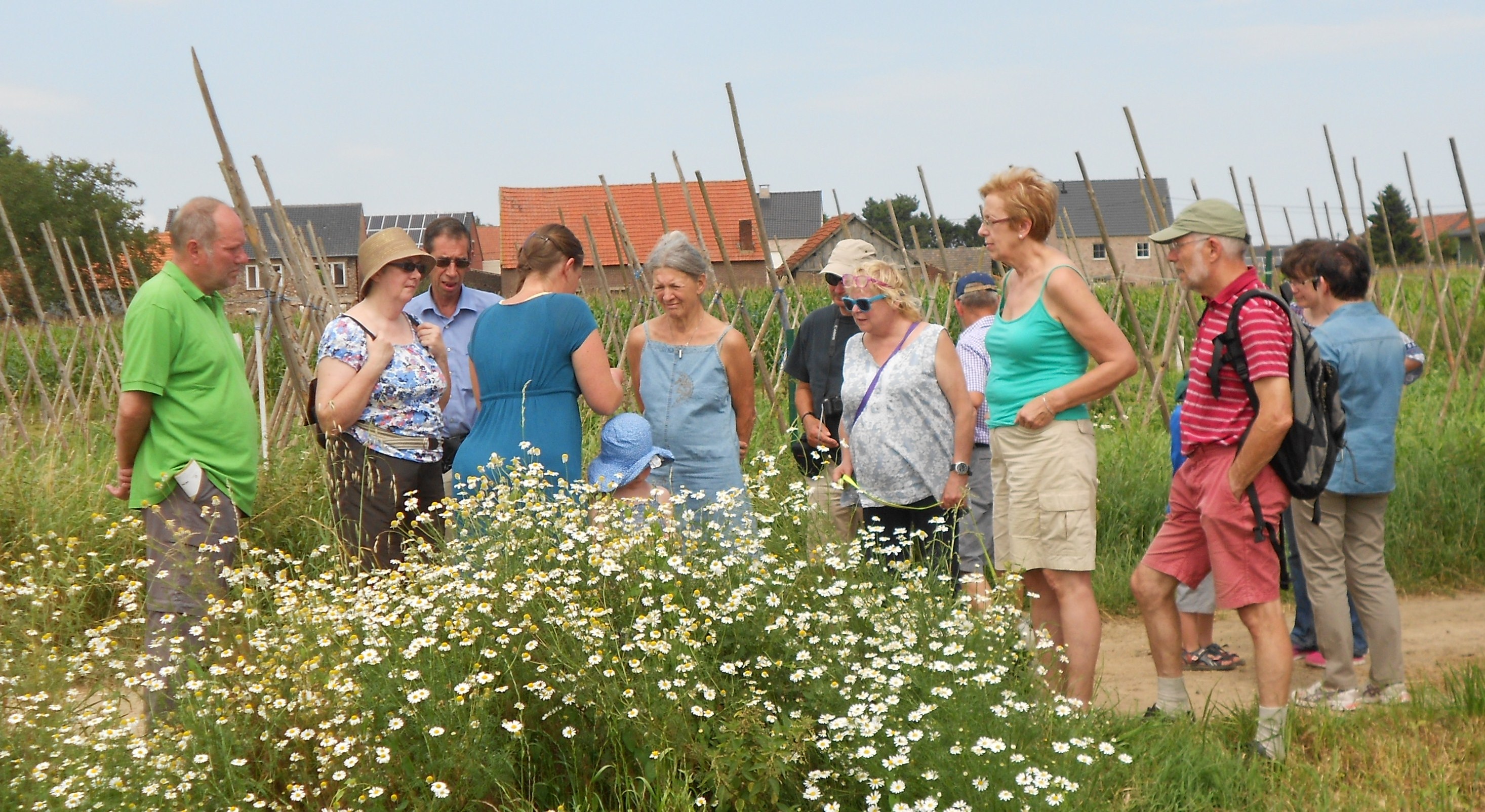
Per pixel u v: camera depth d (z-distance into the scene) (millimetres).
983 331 5180
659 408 4367
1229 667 4750
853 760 2781
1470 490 6375
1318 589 4117
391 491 4160
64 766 2605
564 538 3148
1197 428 3613
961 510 4406
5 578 4410
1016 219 3744
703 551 3266
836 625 3049
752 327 7426
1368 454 4004
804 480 3939
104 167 58531
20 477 5621
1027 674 3193
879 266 4246
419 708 2742
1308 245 4406
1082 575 3738
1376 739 3551
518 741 2910
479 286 27219
